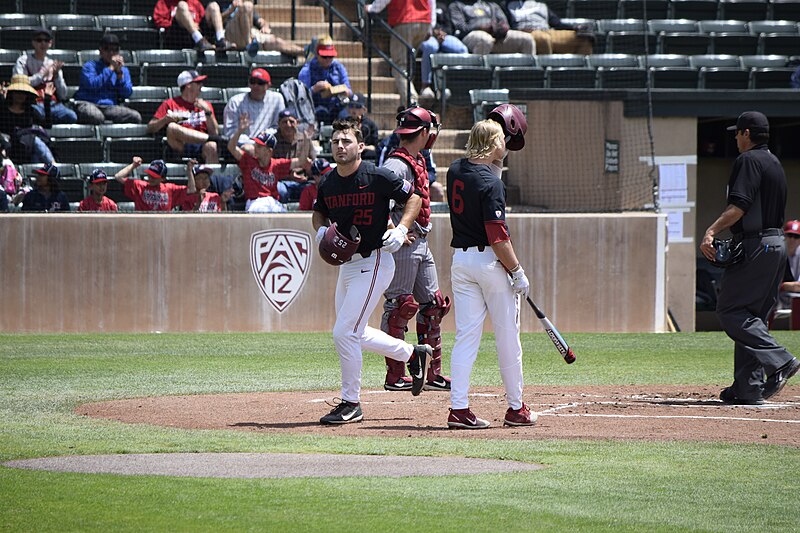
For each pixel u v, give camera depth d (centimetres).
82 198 5056
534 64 6312
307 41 6512
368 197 2247
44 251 4634
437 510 1524
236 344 4212
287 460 1884
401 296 2828
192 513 1502
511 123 2298
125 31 5978
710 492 1647
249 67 5850
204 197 4856
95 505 1549
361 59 6366
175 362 3638
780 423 2333
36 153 5006
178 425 2317
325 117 5609
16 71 5328
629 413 2494
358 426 2294
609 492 1642
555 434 2170
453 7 6519
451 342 4347
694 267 5909
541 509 1531
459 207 2195
